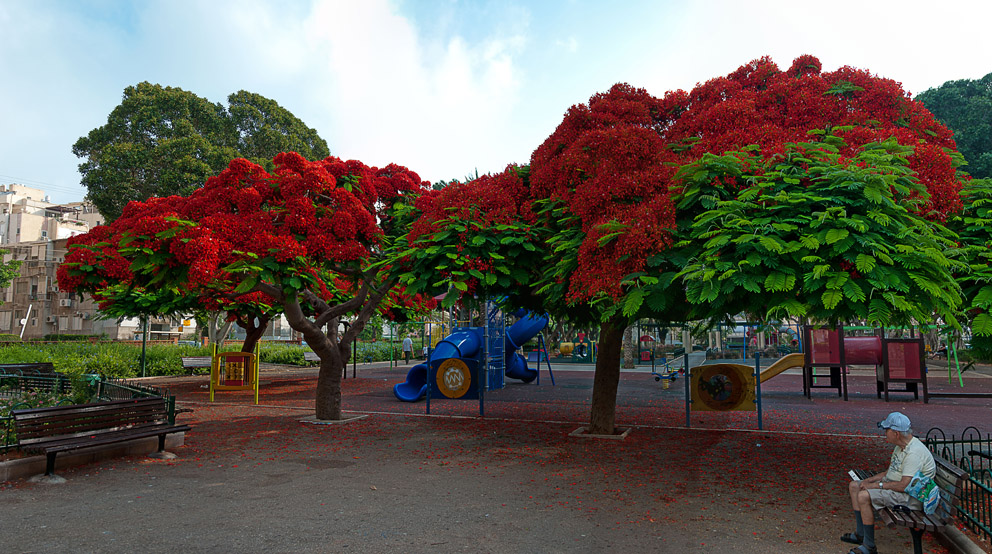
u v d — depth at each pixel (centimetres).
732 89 859
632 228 627
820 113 772
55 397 938
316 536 505
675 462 812
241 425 1134
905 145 650
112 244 1004
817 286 535
